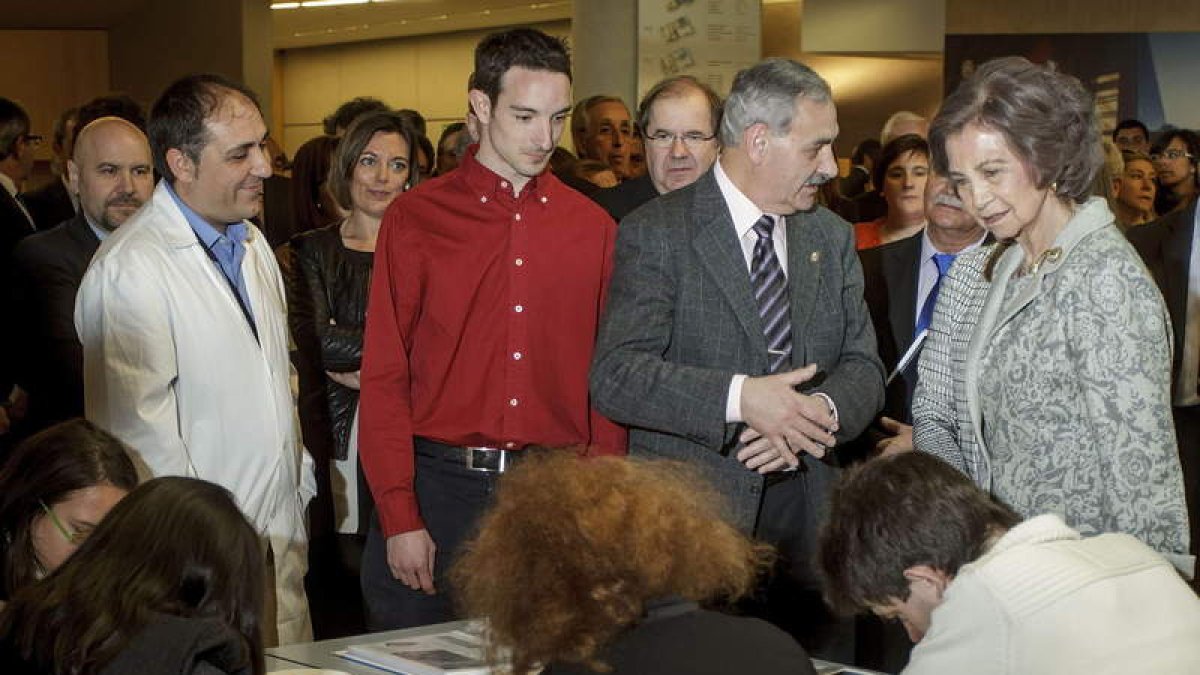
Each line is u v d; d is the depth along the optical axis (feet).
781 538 10.32
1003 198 8.41
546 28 51.06
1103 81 35.06
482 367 10.61
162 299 10.13
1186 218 17.53
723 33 27.99
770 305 10.13
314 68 61.62
